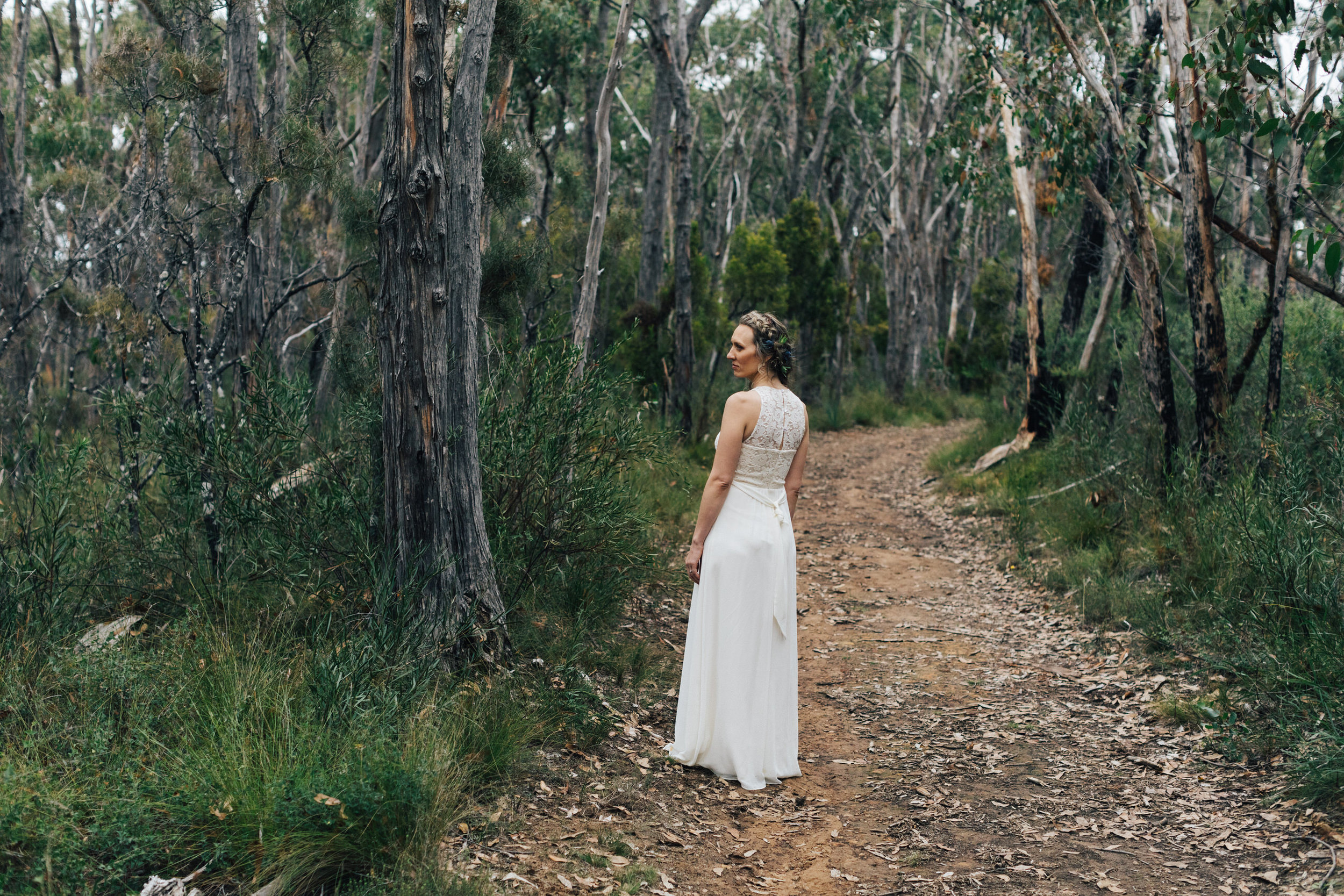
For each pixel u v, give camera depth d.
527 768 3.67
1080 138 8.67
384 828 2.88
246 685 3.47
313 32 5.95
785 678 4.09
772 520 4.03
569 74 15.49
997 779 4.11
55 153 13.60
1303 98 6.29
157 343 6.16
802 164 26.20
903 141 26.30
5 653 3.68
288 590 4.45
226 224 5.93
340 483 4.86
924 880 3.20
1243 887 3.09
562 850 3.14
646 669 5.00
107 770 2.98
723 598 3.94
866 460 15.13
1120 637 5.94
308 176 5.56
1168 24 7.14
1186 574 6.34
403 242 4.13
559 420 5.30
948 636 6.45
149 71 5.58
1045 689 5.34
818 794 3.94
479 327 6.40
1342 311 8.64
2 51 14.06
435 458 4.23
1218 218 7.28
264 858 2.73
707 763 4.01
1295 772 3.79
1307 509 5.48
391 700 3.57
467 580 4.32
